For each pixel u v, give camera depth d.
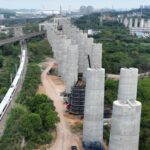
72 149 118.94
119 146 93.19
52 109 148.25
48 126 133.62
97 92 119.94
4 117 147.88
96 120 121.94
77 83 176.00
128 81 108.56
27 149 115.94
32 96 169.88
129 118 91.50
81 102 154.00
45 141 123.94
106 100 162.75
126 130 92.06
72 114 155.25
